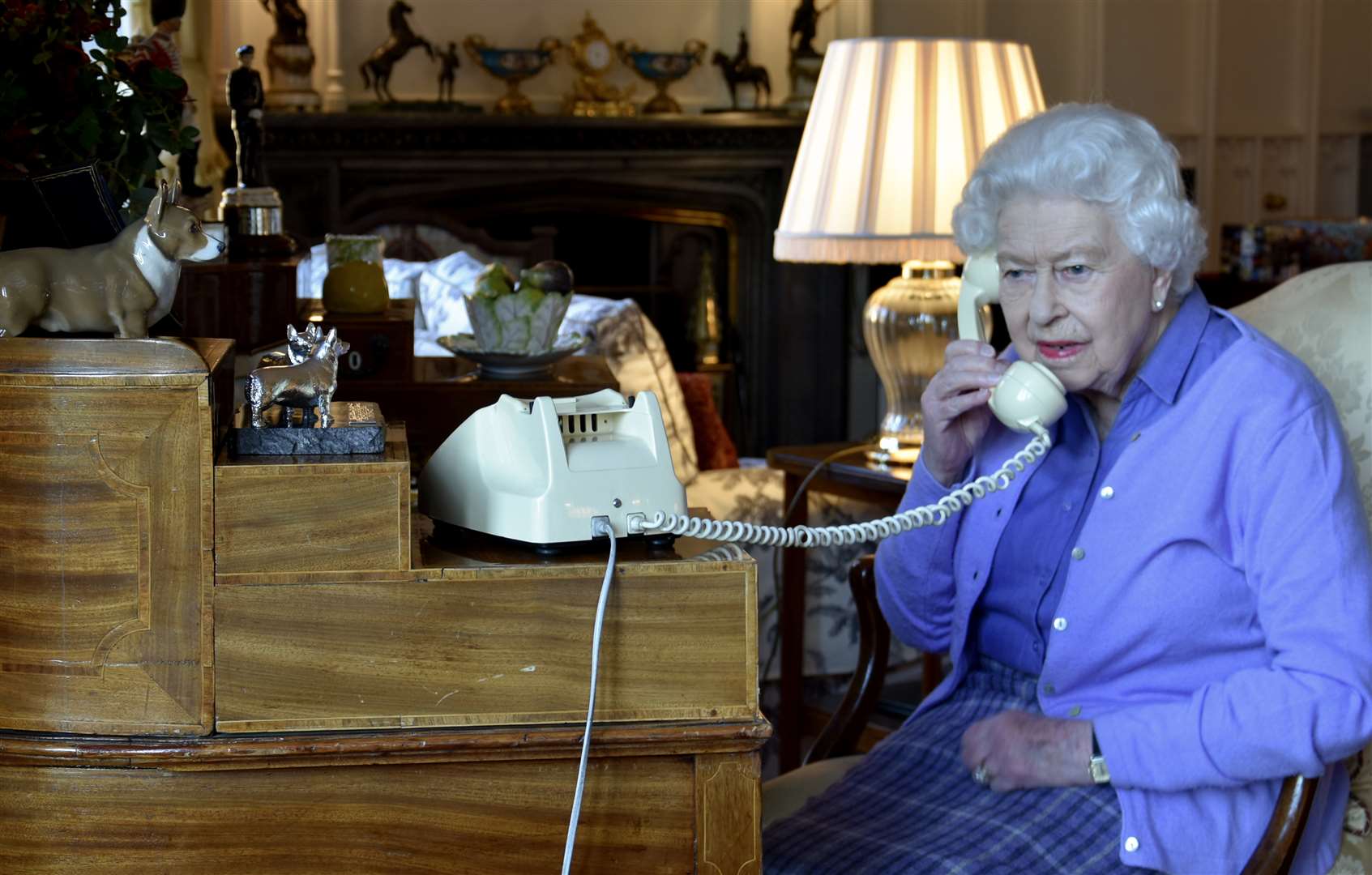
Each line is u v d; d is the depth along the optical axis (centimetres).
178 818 115
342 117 521
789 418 595
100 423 111
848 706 193
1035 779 149
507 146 546
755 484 318
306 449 115
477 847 118
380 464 113
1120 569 150
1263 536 144
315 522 113
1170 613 148
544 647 117
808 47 577
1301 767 138
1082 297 148
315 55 543
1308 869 152
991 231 157
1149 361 153
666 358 326
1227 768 140
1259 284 558
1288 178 691
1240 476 146
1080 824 147
